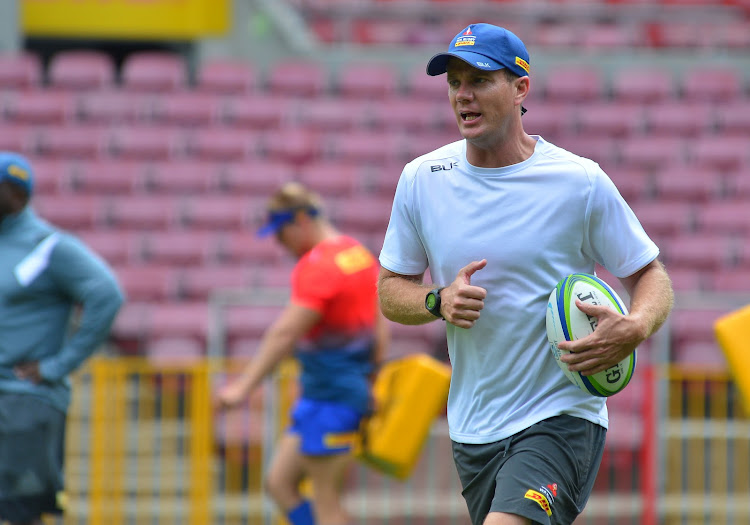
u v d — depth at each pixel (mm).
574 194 11789
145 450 28828
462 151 12250
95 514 25688
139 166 44781
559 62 53031
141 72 50094
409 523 28734
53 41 59750
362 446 20734
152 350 35812
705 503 27938
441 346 35875
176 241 40750
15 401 17500
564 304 11594
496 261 11891
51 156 45781
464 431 12555
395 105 49188
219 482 29266
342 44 57719
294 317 19562
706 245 41562
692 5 62250
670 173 45406
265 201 43125
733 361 18906
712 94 52219
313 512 20469
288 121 48469
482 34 11445
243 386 19656
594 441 12328
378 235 42750
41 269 17656
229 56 53406
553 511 11734
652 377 27328
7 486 17500
